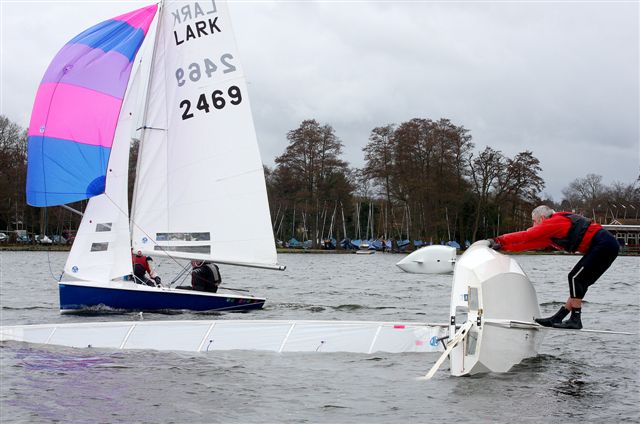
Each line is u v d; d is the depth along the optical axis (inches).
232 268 1632.6
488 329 329.1
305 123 2780.5
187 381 319.6
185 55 636.1
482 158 2502.5
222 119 641.0
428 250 573.3
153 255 627.2
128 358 367.2
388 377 331.0
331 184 2763.3
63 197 589.3
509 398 291.6
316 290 927.7
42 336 406.6
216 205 637.3
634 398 292.5
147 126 629.0
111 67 602.5
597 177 4397.1
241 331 405.4
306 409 277.4
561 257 2787.9
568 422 258.8
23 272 1279.5
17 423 256.1
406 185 2529.5
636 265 2038.6
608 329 511.5
